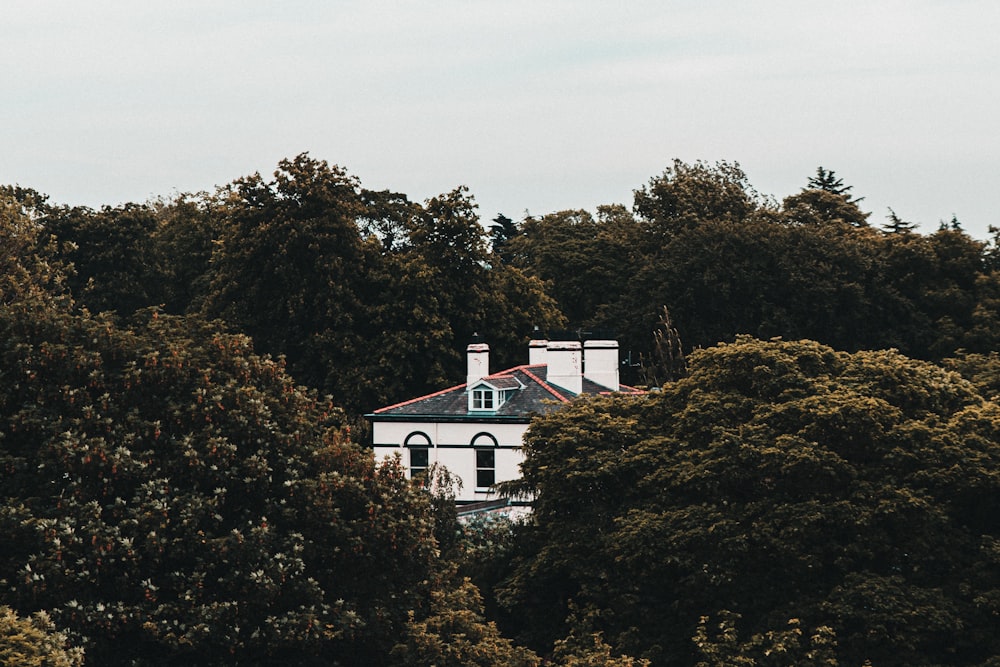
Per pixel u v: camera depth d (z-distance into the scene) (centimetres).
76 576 3653
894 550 4503
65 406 4100
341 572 4275
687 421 5025
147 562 3862
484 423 7062
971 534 4634
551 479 5116
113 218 10944
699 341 10512
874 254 11162
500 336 9656
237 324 9056
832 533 4559
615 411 5462
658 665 4544
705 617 4328
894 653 4231
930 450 4647
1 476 3922
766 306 10538
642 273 11194
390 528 4284
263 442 4241
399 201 12106
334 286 9006
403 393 9050
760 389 5062
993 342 10350
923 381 5091
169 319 4647
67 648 3544
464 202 9794
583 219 13925
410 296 9238
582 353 7606
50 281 8494
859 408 4691
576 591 5000
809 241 10875
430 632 4147
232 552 3906
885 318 10756
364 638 4178
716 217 12850
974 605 4319
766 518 4569
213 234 11256
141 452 4031
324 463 4397
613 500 5100
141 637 3806
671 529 4669
